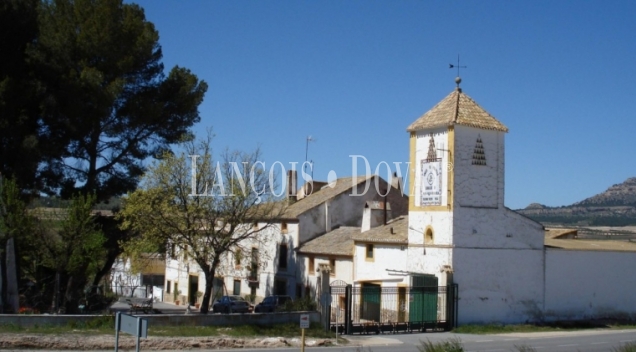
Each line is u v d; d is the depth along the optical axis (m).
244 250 44.09
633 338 33.59
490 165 40.16
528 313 40.56
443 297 37.62
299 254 51.34
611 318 43.56
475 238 39.16
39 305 37.25
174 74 46.00
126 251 41.19
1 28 40.69
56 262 35.00
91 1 43.09
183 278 64.94
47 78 41.25
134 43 43.31
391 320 40.03
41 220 36.88
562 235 52.06
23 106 39.84
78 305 38.09
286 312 32.34
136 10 45.88
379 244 43.44
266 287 54.56
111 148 44.44
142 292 62.34
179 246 41.09
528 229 41.16
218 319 30.05
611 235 80.75
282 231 53.59
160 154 44.66
